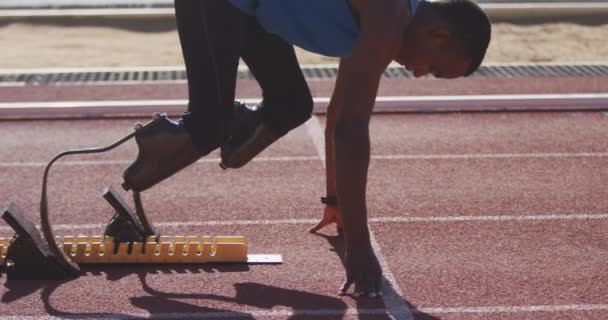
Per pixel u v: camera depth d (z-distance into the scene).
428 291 4.11
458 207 5.46
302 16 3.42
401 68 10.19
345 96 3.12
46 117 8.02
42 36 12.33
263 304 3.94
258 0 3.56
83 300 3.98
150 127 3.87
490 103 8.41
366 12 3.13
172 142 3.86
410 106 8.30
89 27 12.84
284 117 4.09
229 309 3.88
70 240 4.44
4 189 5.89
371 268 3.25
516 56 11.48
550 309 3.95
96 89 9.18
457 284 4.20
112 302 3.96
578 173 6.33
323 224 4.86
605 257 4.59
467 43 3.41
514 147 7.05
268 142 4.18
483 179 6.14
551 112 8.28
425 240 4.84
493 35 12.66
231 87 3.84
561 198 5.69
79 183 6.05
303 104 4.10
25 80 9.67
